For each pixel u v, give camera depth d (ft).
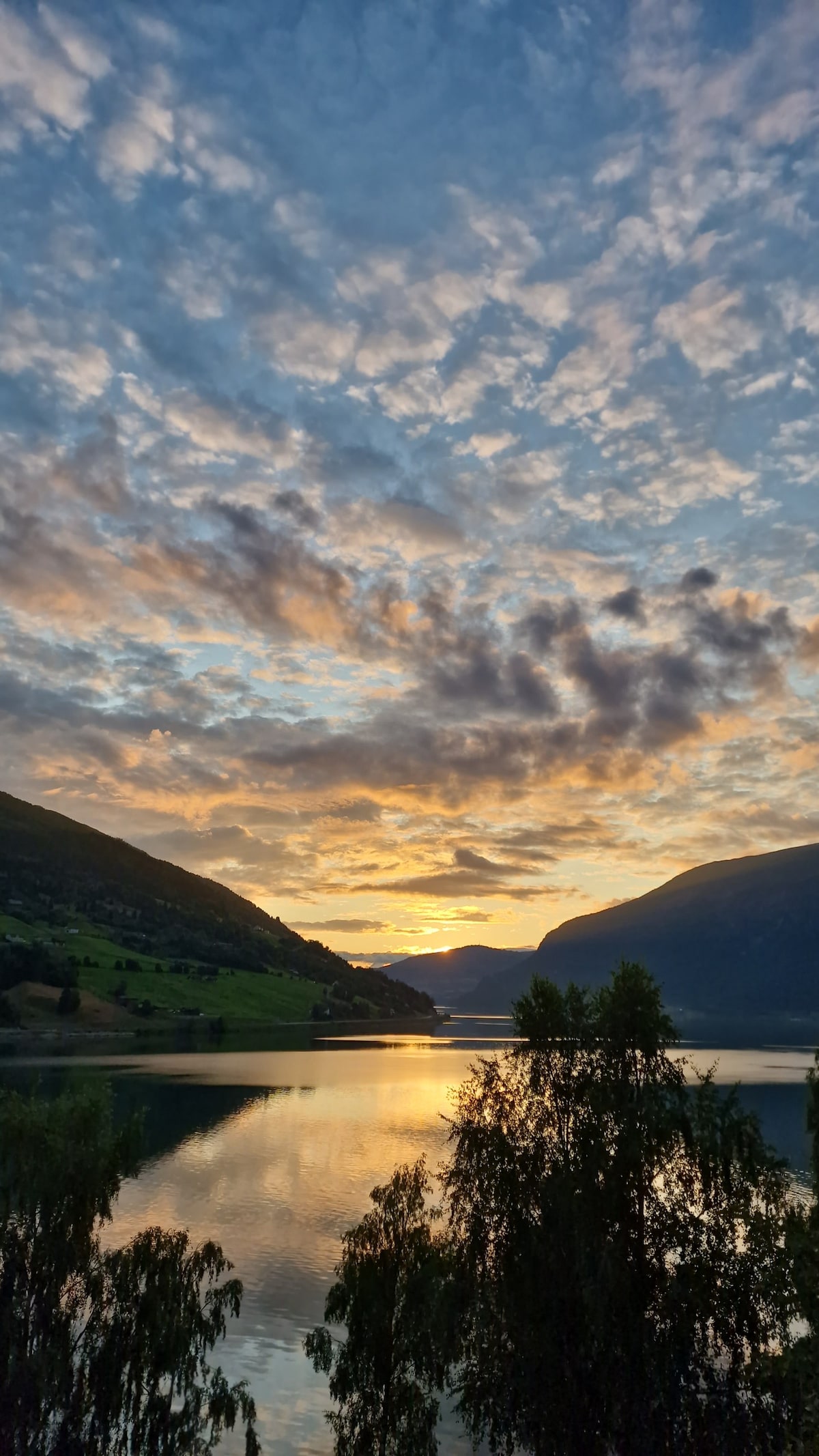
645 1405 82.43
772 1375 78.13
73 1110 95.25
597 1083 93.15
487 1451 107.34
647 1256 88.69
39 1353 85.10
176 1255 93.61
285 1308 157.28
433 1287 89.81
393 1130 342.23
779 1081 524.11
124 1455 89.10
